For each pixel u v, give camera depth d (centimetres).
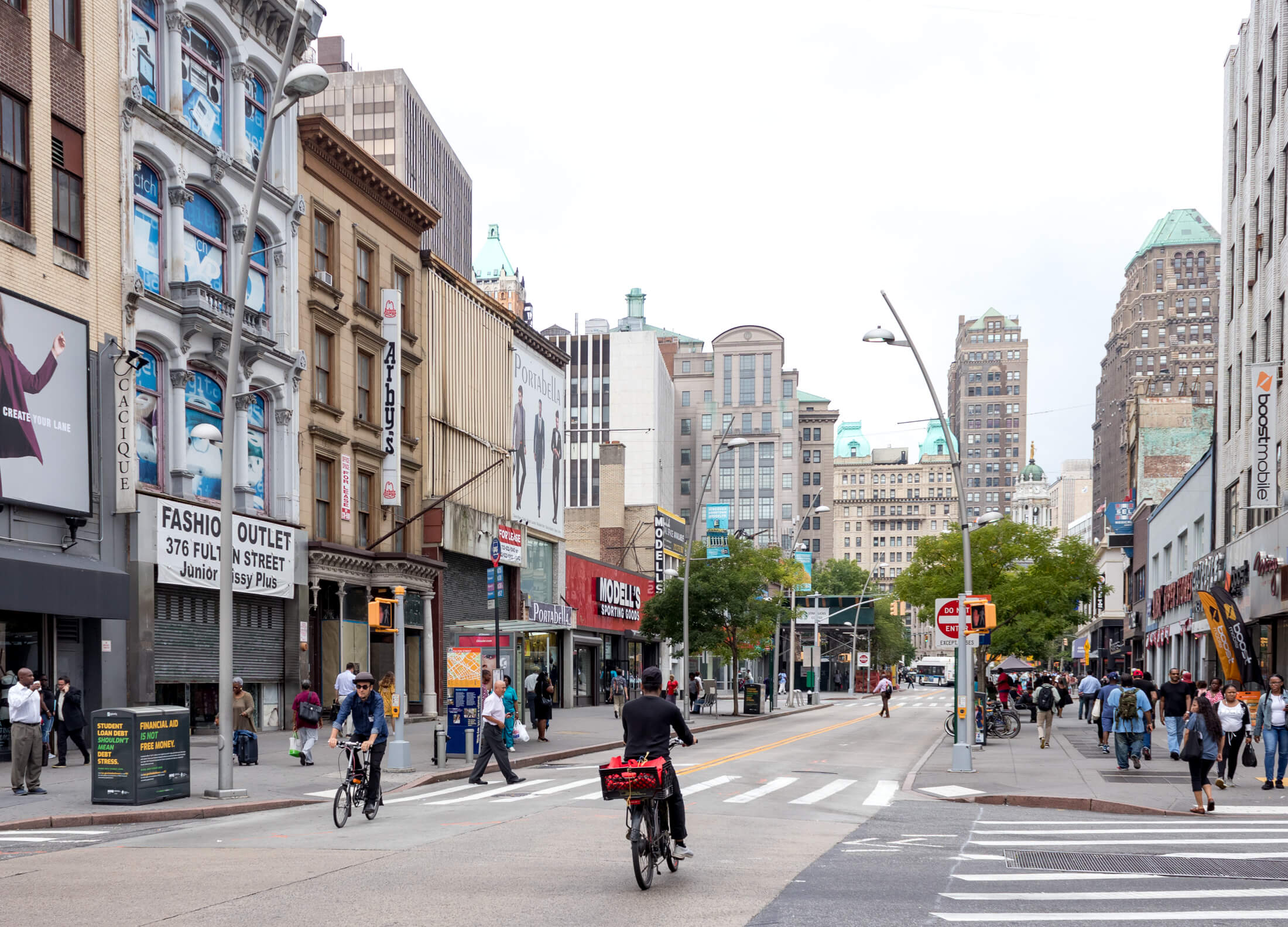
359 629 3769
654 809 1086
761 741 3738
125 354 2689
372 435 3969
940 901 1001
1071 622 5528
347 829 1495
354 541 3828
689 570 5153
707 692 5628
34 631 2453
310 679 3484
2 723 2355
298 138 3581
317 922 896
